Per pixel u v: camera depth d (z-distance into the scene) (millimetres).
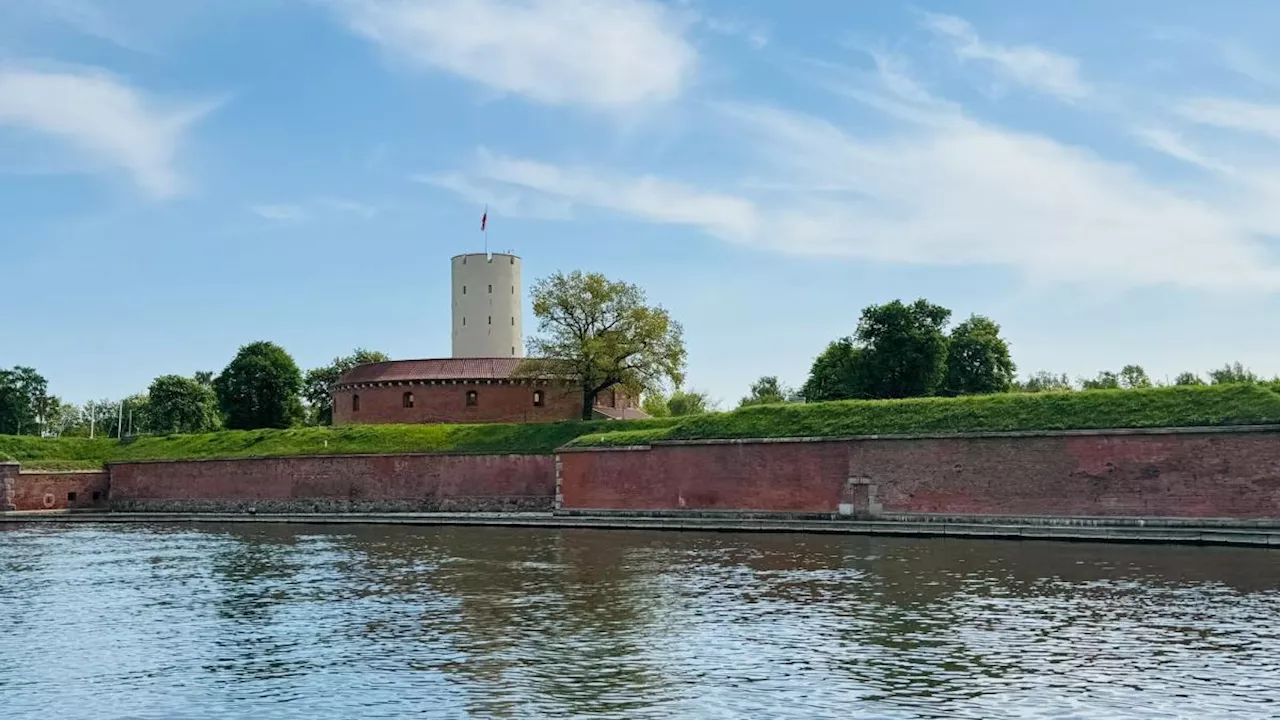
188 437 79375
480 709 16266
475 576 32188
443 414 82562
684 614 24172
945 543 40188
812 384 92375
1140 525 41281
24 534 56094
